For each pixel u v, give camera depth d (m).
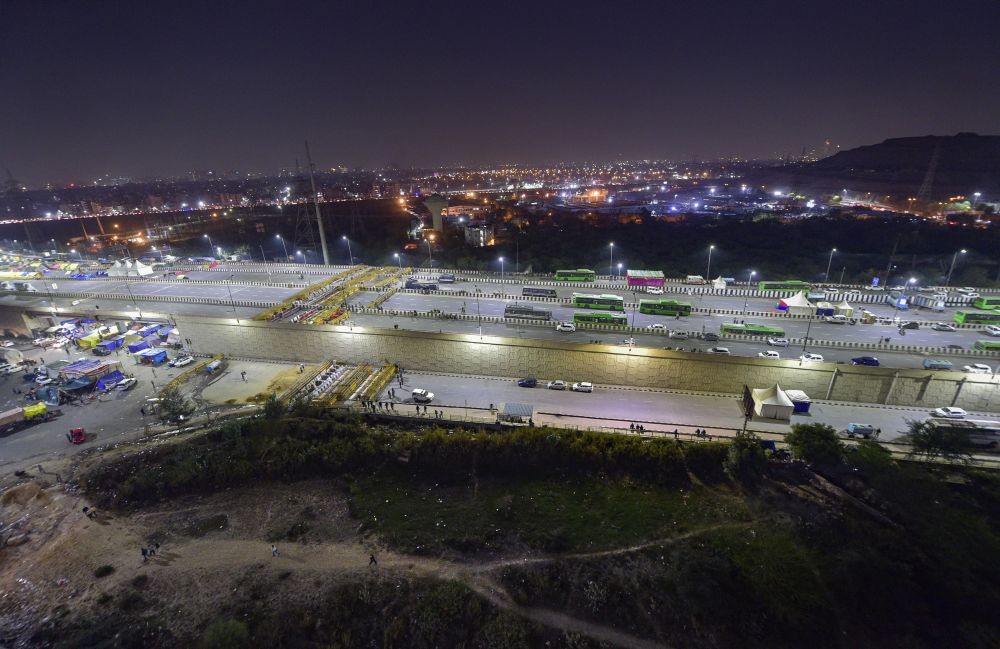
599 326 86.50
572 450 56.28
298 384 73.81
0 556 48.31
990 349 73.31
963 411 60.19
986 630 39.56
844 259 133.12
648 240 155.00
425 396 67.19
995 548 43.22
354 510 53.00
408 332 77.19
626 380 70.62
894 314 91.94
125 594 44.50
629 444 55.78
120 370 79.31
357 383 72.81
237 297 111.38
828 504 49.97
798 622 40.53
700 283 114.19
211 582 45.34
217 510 53.91
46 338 94.00
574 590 43.59
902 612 41.25
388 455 59.16
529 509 52.09
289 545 49.00
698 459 54.50
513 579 44.50
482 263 139.00
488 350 74.44
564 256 144.38
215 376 78.19
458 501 54.06
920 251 136.75
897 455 53.38
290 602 43.16
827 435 52.38
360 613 42.28
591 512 51.38
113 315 97.81
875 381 63.19
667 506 51.62
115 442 62.59
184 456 59.03
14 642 41.16
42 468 58.25
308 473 58.44
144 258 161.75
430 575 45.16
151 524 52.09
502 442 57.72
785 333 83.56
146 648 40.06
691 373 68.19
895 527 46.56
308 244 187.62
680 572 44.44
